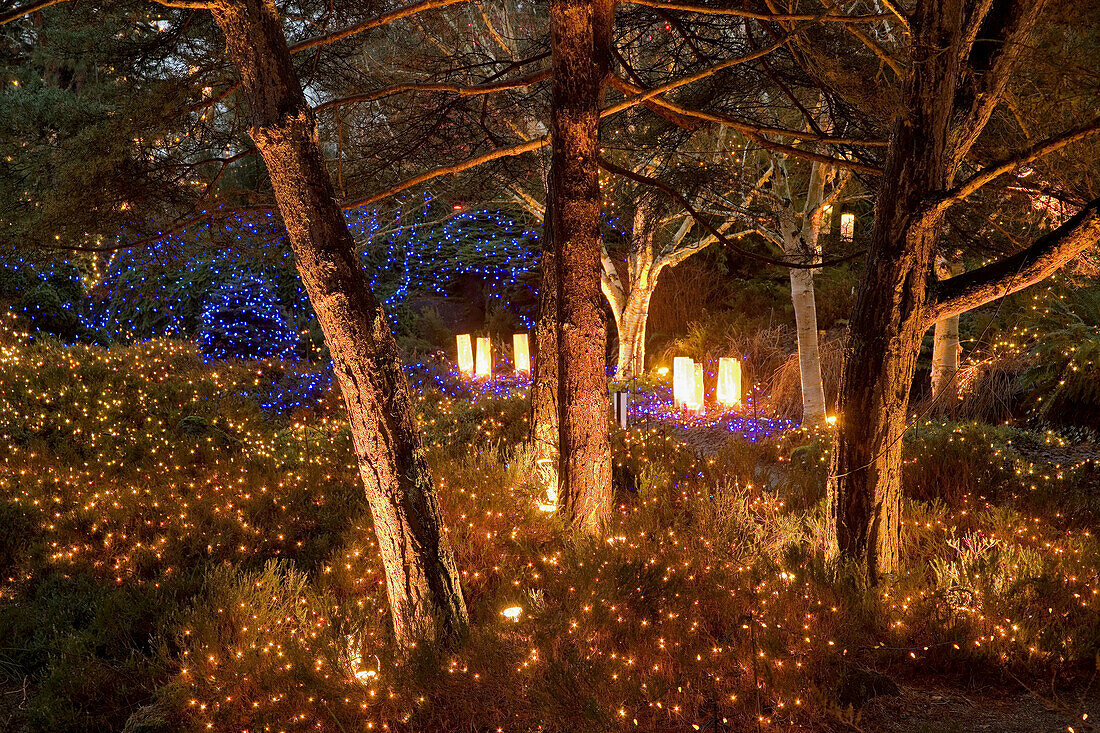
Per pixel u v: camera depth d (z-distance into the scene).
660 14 6.80
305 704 3.69
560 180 4.94
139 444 8.17
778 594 4.24
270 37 3.71
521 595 4.37
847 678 3.72
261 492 6.65
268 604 4.67
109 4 5.63
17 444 8.00
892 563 4.60
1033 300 9.66
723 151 9.91
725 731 3.43
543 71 5.40
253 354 15.02
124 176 5.60
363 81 7.17
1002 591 4.19
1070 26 4.33
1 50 7.57
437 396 11.87
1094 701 3.61
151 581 5.13
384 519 4.01
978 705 3.63
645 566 4.54
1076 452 7.65
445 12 8.53
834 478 4.66
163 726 3.78
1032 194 5.52
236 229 6.39
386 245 17.28
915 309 4.41
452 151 7.87
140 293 14.84
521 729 3.51
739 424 10.20
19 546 5.76
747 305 14.98
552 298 6.35
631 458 7.50
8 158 5.67
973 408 9.27
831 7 4.62
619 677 3.57
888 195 4.41
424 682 3.68
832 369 11.48
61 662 4.23
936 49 4.08
